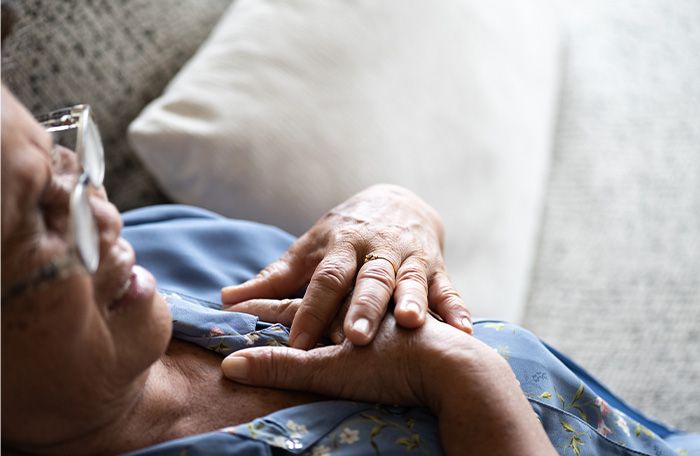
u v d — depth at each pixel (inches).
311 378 29.0
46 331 22.5
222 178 46.1
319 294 31.0
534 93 60.9
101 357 23.9
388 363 28.1
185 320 30.8
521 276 53.9
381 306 29.4
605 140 64.5
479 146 54.1
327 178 47.7
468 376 26.9
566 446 30.3
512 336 32.9
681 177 61.8
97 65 48.7
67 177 23.7
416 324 28.5
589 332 52.4
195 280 35.5
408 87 52.3
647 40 73.4
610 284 55.2
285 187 46.8
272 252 38.6
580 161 63.2
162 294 32.9
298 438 26.8
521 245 54.8
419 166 50.7
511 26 61.9
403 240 33.9
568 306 54.0
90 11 49.3
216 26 54.7
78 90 47.7
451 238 50.8
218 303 34.5
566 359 36.1
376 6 53.7
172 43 52.1
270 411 28.8
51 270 22.1
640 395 48.9
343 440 27.2
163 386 28.7
